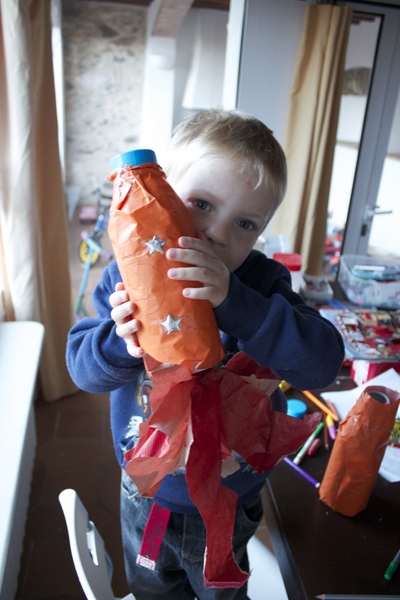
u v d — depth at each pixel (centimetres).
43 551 162
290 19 206
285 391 116
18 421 111
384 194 248
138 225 49
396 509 87
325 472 87
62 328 225
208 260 51
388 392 87
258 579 111
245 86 215
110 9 518
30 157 172
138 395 77
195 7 484
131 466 50
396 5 215
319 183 234
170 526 81
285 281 80
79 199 594
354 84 226
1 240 182
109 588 86
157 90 521
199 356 50
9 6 154
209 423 56
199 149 62
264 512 98
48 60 184
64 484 188
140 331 51
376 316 139
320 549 78
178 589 92
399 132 240
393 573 74
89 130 569
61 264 214
